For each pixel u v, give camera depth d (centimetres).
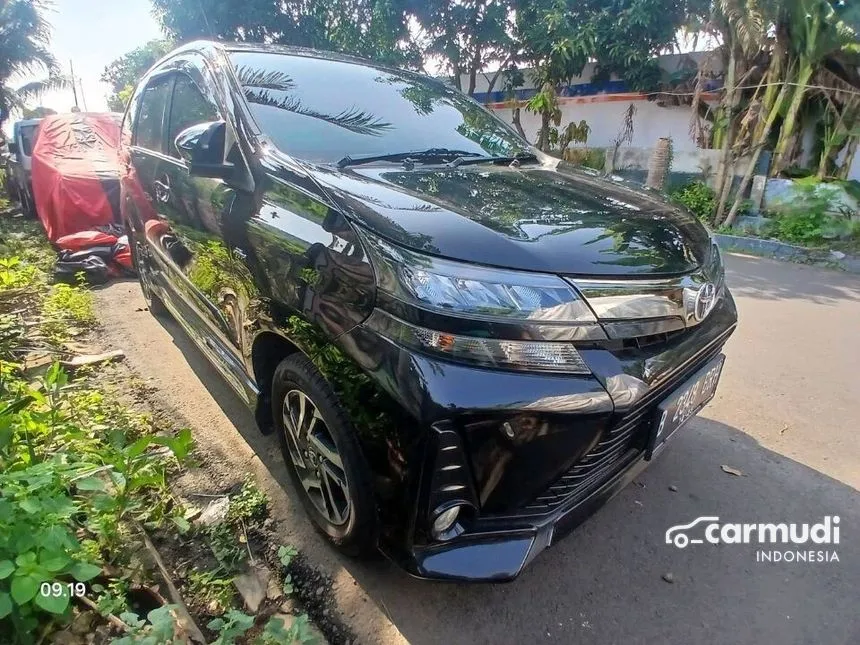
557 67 1166
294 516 220
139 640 141
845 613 191
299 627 156
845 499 247
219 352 259
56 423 220
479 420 148
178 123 289
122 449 200
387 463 158
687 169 982
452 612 184
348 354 161
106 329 382
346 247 165
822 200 807
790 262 738
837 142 884
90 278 469
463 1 1165
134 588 174
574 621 183
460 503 154
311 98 250
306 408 194
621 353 166
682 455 276
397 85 290
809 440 292
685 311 182
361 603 185
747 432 298
